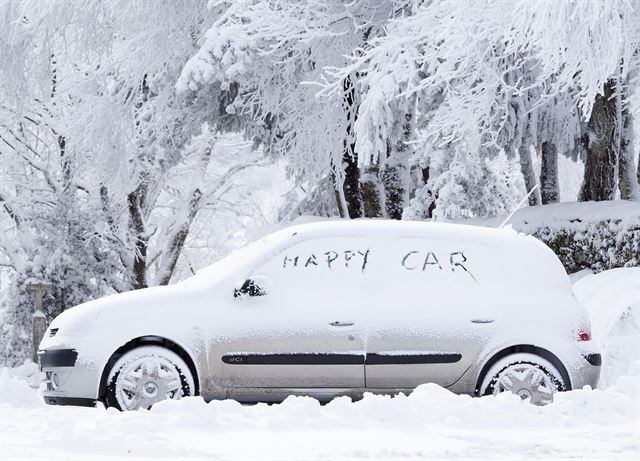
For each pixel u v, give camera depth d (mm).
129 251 48938
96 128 40094
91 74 40500
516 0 23250
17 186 48188
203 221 57656
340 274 14672
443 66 26828
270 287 14500
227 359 14219
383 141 28531
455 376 14438
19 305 42625
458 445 10523
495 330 14523
